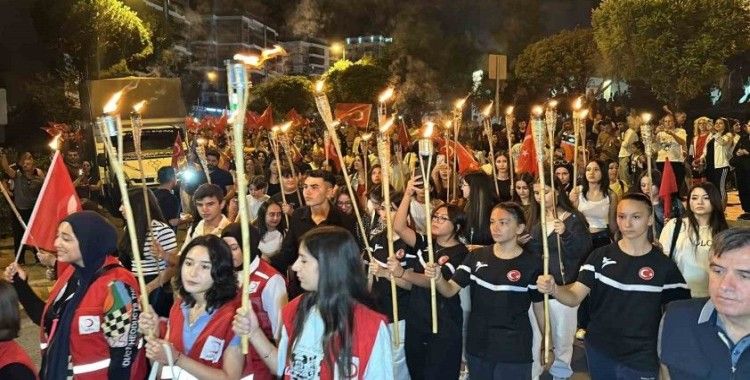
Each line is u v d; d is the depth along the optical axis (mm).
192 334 3916
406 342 5504
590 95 27062
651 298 4457
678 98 24109
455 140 8844
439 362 5371
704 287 5633
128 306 4000
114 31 32938
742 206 14398
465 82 57750
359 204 9430
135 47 34625
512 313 4965
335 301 3346
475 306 5121
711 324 3098
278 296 4621
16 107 29094
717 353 3061
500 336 4973
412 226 6125
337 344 3312
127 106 20438
